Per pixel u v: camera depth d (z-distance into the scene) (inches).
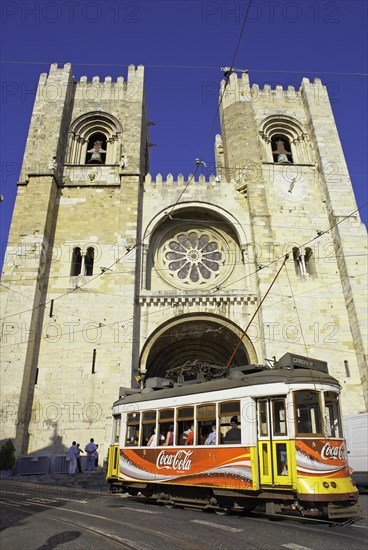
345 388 1030.4
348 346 1075.3
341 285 1144.2
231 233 1291.8
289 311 1099.3
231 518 468.8
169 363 1358.3
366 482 762.8
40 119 1358.3
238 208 1269.7
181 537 357.7
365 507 582.2
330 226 1218.6
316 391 489.7
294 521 456.1
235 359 1322.6
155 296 1136.2
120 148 1348.4
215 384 552.1
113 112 1402.6
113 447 684.1
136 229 1184.2
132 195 1234.0
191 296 1136.2
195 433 549.6
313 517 467.5
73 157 1338.6
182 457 555.8
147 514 482.9
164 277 1231.5
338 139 1326.3
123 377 1013.2
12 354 991.0
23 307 1043.3
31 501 597.0
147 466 601.6
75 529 390.0
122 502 603.5
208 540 347.3
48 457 936.3
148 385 703.7
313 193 1273.4
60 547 321.7
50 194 1197.1
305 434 466.6
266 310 1093.1
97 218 1218.0
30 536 363.6
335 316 1107.3
